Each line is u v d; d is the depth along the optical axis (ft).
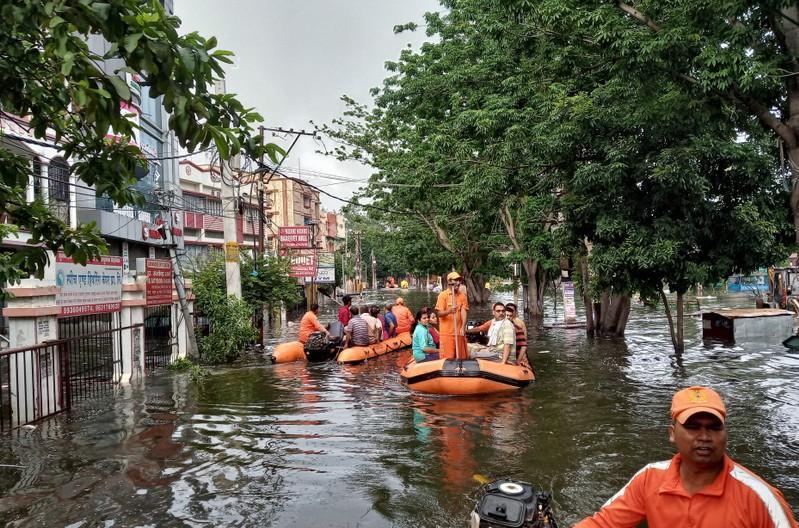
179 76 9.52
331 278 129.08
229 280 49.26
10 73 10.98
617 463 19.86
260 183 64.69
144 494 17.51
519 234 81.87
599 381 35.17
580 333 63.52
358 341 48.55
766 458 20.06
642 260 34.81
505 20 35.55
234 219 49.57
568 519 15.56
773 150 35.55
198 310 51.62
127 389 34.32
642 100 27.94
